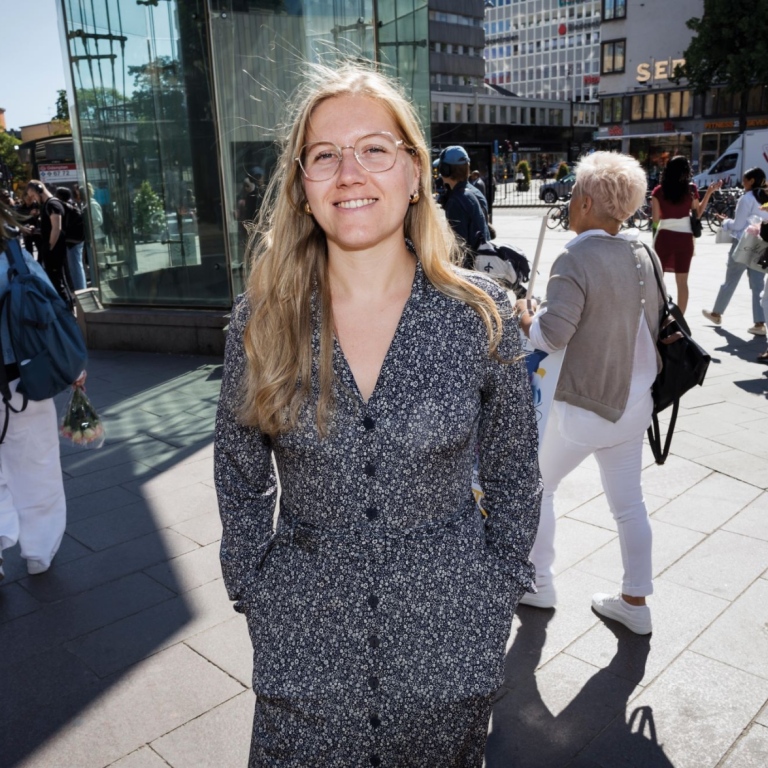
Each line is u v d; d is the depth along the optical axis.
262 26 7.88
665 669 2.76
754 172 8.13
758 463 4.57
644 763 2.34
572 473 4.54
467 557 1.46
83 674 2.83
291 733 1.43
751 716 2.52
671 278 11.97
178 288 8.43
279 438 1.42
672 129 52.03
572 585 3.33
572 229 2.76
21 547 3.51
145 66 8.00
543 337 2.57
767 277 7.50
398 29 8.36
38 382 3.22
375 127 1.40
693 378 2.67
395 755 1.45
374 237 1.38
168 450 5.22
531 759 2.37
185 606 3.27
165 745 2.46
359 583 1.41
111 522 4.11
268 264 1.46
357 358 1.42
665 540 3.69
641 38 52.12
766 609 3.11
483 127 76.44
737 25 39.09
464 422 1.39
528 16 112.12
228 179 7.96
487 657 1.45
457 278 1.45
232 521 1.52
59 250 10.23
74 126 8.60
